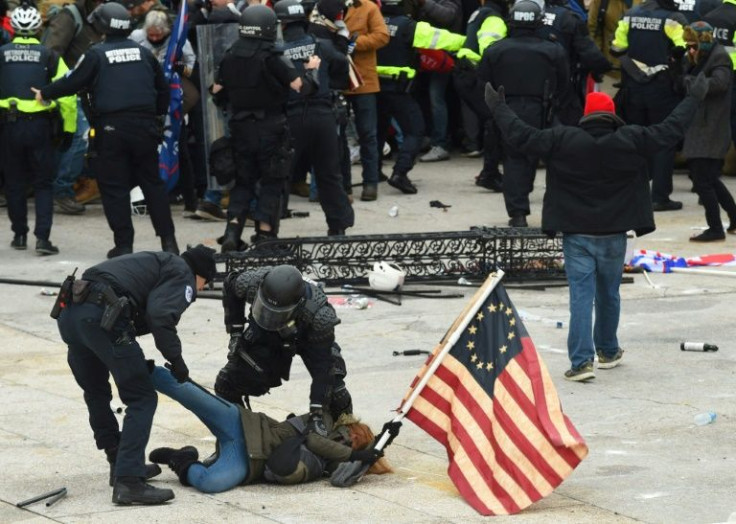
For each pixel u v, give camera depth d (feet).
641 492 52.75
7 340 77.82
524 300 86.79
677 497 52.03
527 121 103.86
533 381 54.65
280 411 63.72
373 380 69.05
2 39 111.45
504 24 116.88
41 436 60.49
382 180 127.65
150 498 51.44
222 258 87.92
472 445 53.26
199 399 53.11
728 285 90.27
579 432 60.54
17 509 51.13
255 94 91.56
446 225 108.17
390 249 90.79
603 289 69.77
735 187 123.24
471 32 119.55
